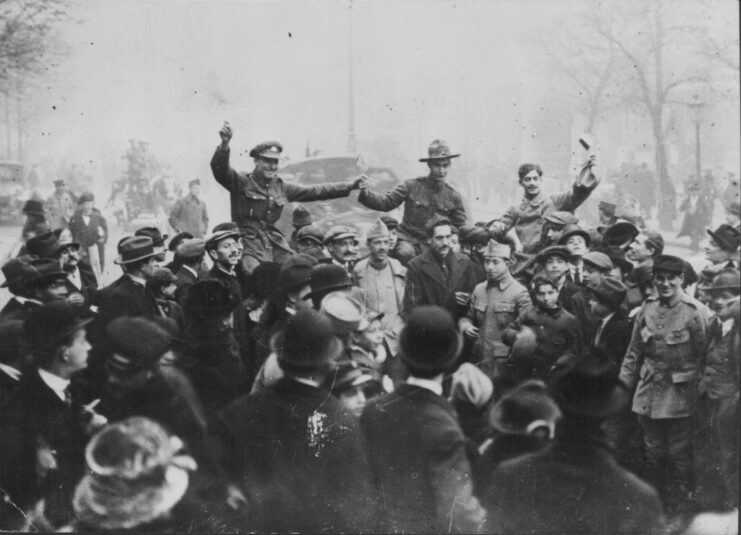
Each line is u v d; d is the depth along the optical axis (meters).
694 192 8.85
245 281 6.99
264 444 5.65
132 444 5.91
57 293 6.32
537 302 6.18
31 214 8.65
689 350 5.84
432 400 5.33
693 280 6.09
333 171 9.12
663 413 5.86
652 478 5.85
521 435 5.54
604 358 5.51
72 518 5.92
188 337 6.05
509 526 5.31
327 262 6.92
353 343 6.13
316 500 5.53
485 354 6.46
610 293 6.18
